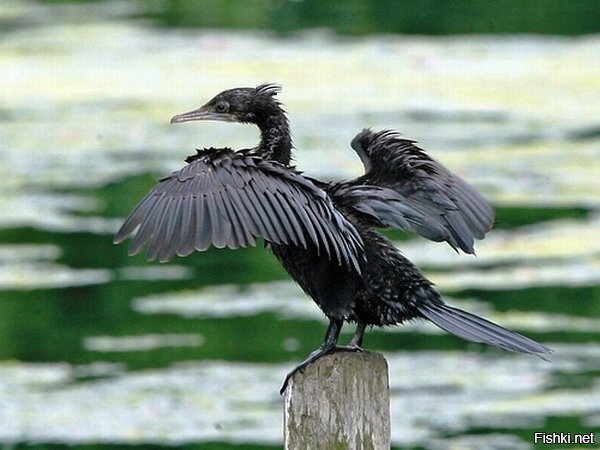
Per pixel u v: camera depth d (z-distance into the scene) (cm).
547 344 1328
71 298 1490
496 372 1288
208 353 1340
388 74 2428
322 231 640
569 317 1389
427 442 1134
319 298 697
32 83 2409
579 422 1166
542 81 2377
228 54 2584
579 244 1605
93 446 1142
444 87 2339
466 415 1185
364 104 2223
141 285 1535
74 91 2352
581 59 2536
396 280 686
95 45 2692
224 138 2083
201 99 2267
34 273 1562
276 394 1241
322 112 2164
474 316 676
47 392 1262
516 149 1966
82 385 1278
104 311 1456
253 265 1611
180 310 1455
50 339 1388
